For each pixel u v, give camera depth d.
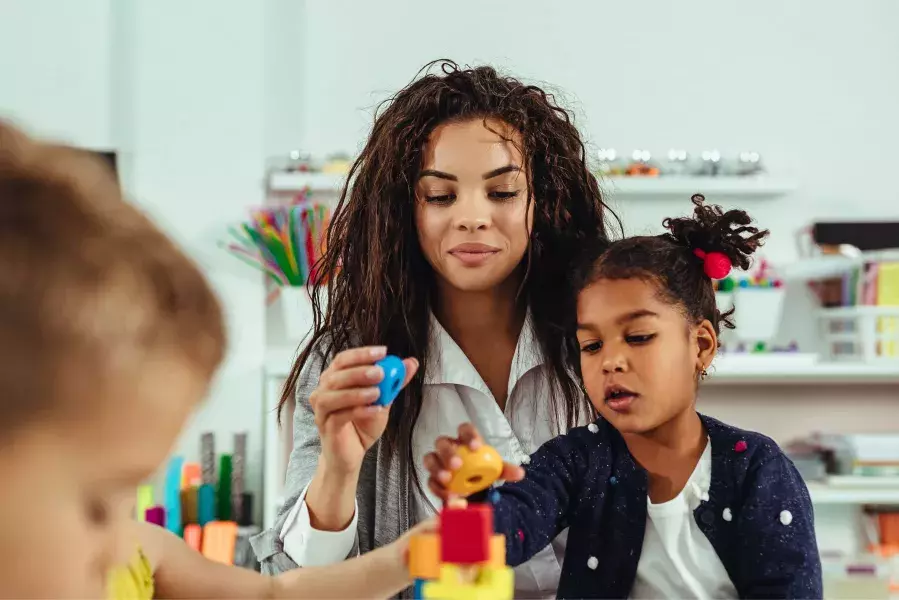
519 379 0.92
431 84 0.92
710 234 0.85
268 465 1.87
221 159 2.14
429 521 0.60
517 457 0.89
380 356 0.68
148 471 0.27
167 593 0.59
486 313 0.92
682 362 0.81
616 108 2.25
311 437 0.91
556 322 0.92
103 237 0.26
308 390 0.94
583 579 0.83
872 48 2.27
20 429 0.24
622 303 0.79
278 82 2.21
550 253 0.92
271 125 2.20
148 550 0.57
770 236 2.24
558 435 0.90
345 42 2.22
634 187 2.12
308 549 0.77
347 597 0.59
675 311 0.80
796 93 2.28
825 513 2.08
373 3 2.23
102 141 2.13
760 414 2.22
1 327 0.24
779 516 0.79
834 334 2.17
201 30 2.15
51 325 0.24
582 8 2.26
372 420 0.72
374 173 0.93
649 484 0.83
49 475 0.25
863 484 1.93
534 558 0.87
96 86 2.14
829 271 2.13
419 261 0.92
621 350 0.79
